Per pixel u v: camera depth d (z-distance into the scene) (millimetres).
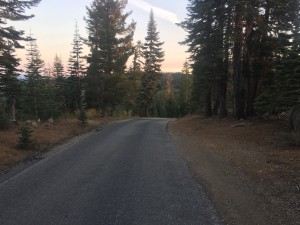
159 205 7312
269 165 10523
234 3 19359
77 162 11766
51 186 8742
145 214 6777
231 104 37844
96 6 35969
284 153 12016
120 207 7168
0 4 20312
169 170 10633
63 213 6812
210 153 13578
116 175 9914
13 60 26062
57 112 44938
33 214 6762
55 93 51875
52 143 16078
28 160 12188
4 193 8148
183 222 6387
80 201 7543
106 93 35562
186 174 10133
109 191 8305
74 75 47562
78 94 47375
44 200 7613
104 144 16094
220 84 26203
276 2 19141
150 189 8500
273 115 22625
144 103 63656
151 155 13234
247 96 22750
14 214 6770
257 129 18094
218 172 10266
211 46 25047
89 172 10266
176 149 14930
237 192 8172
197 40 25891
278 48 19688
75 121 25547
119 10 36312
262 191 8109
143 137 19062
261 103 18828
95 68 35062
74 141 17203
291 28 19672
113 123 29797
